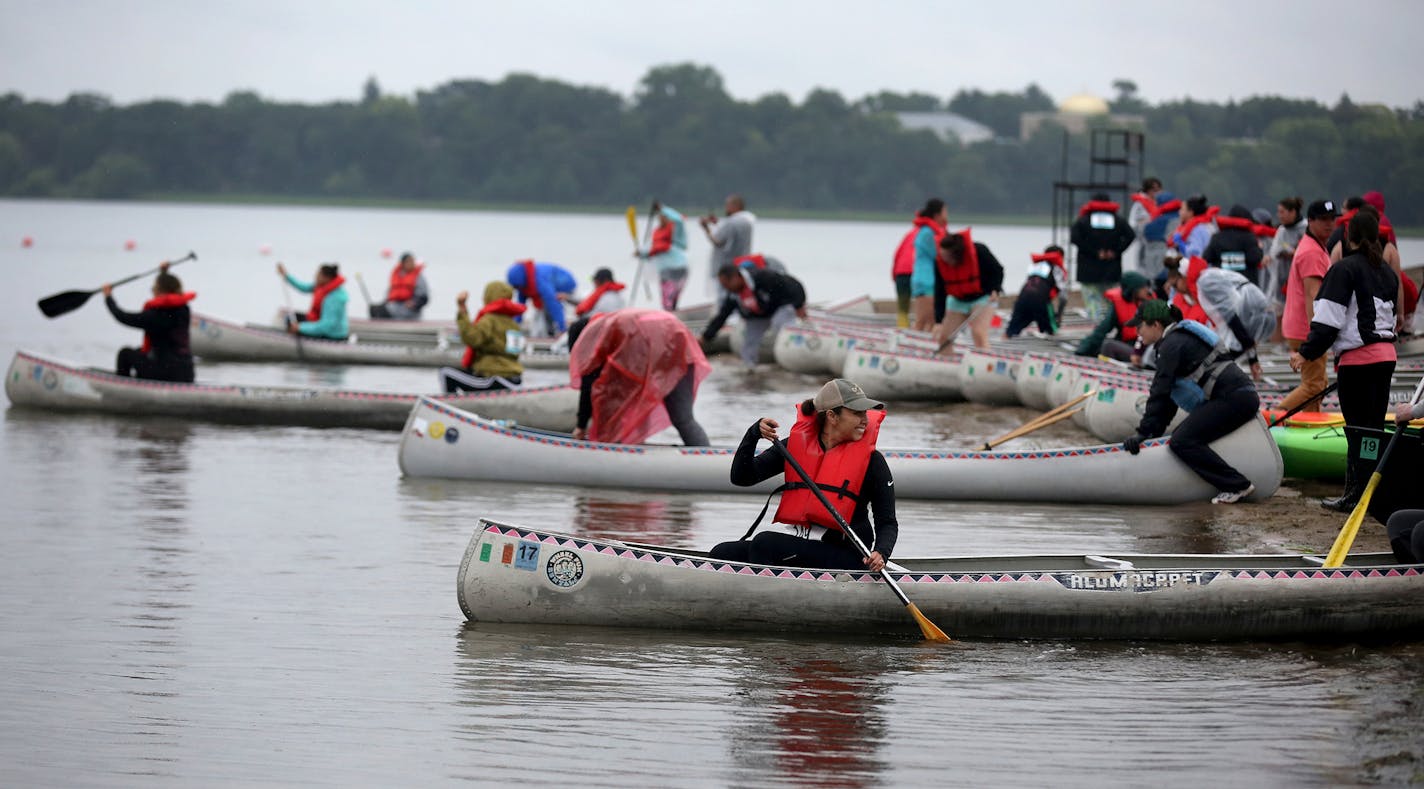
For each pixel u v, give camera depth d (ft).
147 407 141.18
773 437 68.95
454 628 70.49
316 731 57.47
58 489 105.19
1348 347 88.89
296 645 68.08
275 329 201.26
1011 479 100.83
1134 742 55.93
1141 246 197.06
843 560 68.95
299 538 89.86
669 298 226.79
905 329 179.01
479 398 126.21
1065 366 134.41
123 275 427.33
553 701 60.54
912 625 68.23
